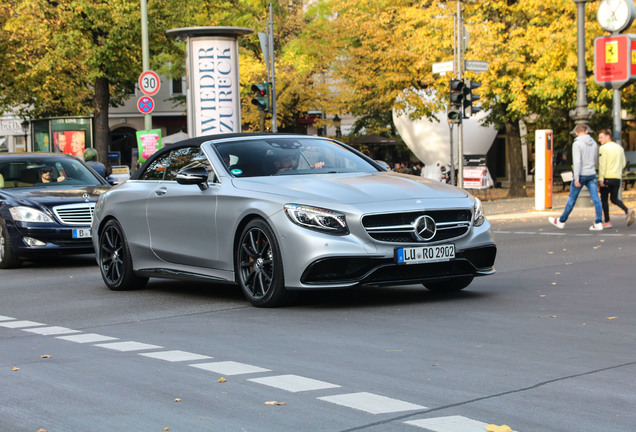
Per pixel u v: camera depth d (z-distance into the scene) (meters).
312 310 11.85
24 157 22.52
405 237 11.66
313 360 8.59
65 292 15.70
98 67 52.41
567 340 9.34
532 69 46.81
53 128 48.81
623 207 26.45
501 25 47.94
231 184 12.89
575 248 20.39
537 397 6.91
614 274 15.34
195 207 13.36
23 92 54.53
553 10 47.06
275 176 13.04
